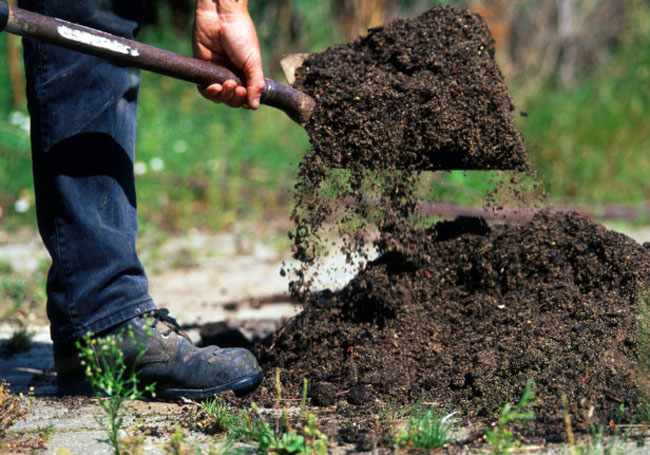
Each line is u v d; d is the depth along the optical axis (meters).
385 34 4.37
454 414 3.58
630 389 3.55
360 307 4.25
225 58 4.03
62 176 3.83
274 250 9.01
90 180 3.86
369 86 4.17
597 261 4.18
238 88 3.95
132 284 3.91
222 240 9.59
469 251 4.34
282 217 10.70
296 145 12.16
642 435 3.28
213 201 10.70
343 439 3.34
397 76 4.26
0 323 5.94
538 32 16.75
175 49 13.01
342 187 4.24
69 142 3.83
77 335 3.90
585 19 17.27
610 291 4.10
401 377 3.90
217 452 3.14
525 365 3.71
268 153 11.94
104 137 3.87
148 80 12.65
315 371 4.01
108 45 3.66
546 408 3.50
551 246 4.26
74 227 3.84
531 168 4.70
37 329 5.78
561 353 3.76
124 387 3.94
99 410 3.80
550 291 4.11
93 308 3.87
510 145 4.28
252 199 11.11
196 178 11.22
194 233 10.00
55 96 3.80
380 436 3.32
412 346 4.07
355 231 4.38
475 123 4.22
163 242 9.32
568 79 16.92
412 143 4.18
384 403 3.74
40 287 6.85
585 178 11.90
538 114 12.54
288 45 14.02
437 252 4.39
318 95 4.20
